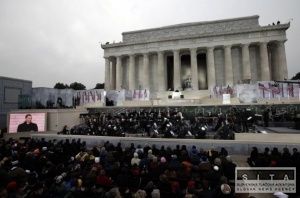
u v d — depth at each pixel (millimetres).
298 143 15914
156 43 65375
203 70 72188
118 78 68438
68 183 8266
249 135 18703
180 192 7902
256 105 31438
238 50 62844
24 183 8109
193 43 61906
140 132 24812
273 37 56094
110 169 10336
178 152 13422
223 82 62688
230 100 38938
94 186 8297
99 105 45438
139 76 70750
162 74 63938
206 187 7309
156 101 44250
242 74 60531
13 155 12664
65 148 14711
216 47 61688
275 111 27688
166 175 9141
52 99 44344
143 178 9375
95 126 26047
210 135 22172
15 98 38094
